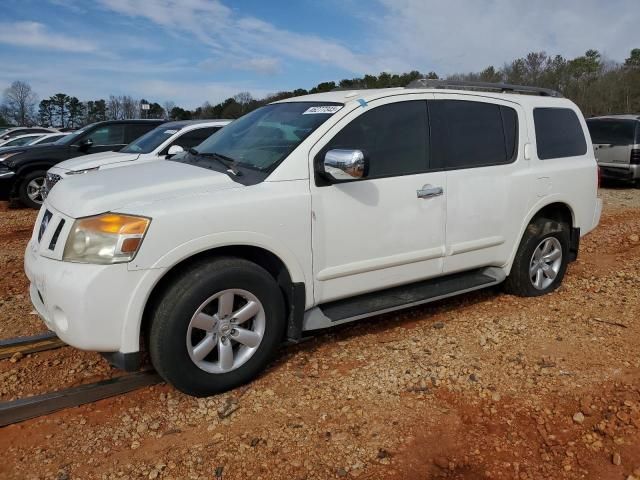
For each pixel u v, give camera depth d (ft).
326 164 11.87
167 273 10.96
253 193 11.48
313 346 13.85
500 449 9.78
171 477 9.12
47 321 11.03
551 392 11.47
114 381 11.59
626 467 9.30
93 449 9.87
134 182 11.65
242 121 15.39
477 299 17.28
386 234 13.39
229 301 11.20
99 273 10.06
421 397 11.36
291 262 11.98
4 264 21.57
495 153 15.62
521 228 16.37
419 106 14.17
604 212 34.58
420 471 9.25
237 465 9.37
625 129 43.62
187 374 10.85
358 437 10.09
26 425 10.59
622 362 12.71
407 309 16.44
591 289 18.19
